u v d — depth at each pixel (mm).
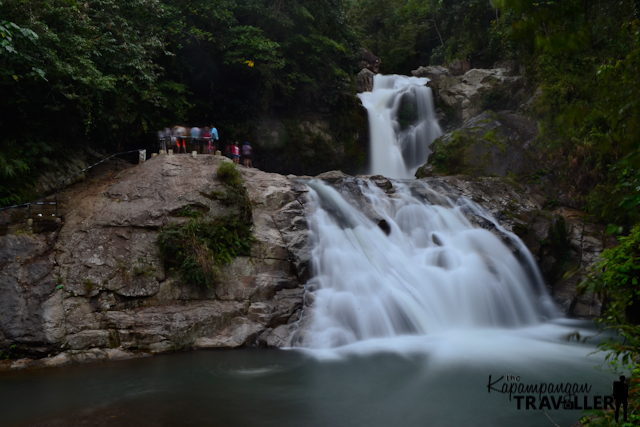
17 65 12719
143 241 12602
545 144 20203
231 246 13305
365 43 39469
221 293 12742
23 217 13133
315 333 12141
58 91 14898
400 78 30719
